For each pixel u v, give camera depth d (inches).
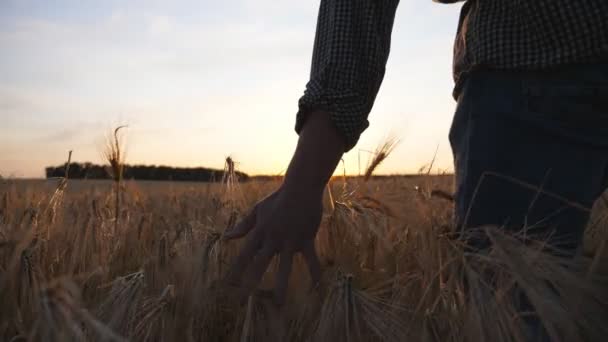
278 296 58.4
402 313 58.8
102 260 75.0
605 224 63.1
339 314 53.2
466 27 57.3
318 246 77.3
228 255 75.5
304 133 56.4
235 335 65.4
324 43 57.3
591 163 53.3
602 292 49.4
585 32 48.8
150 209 121.0
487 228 50.6
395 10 59.1
